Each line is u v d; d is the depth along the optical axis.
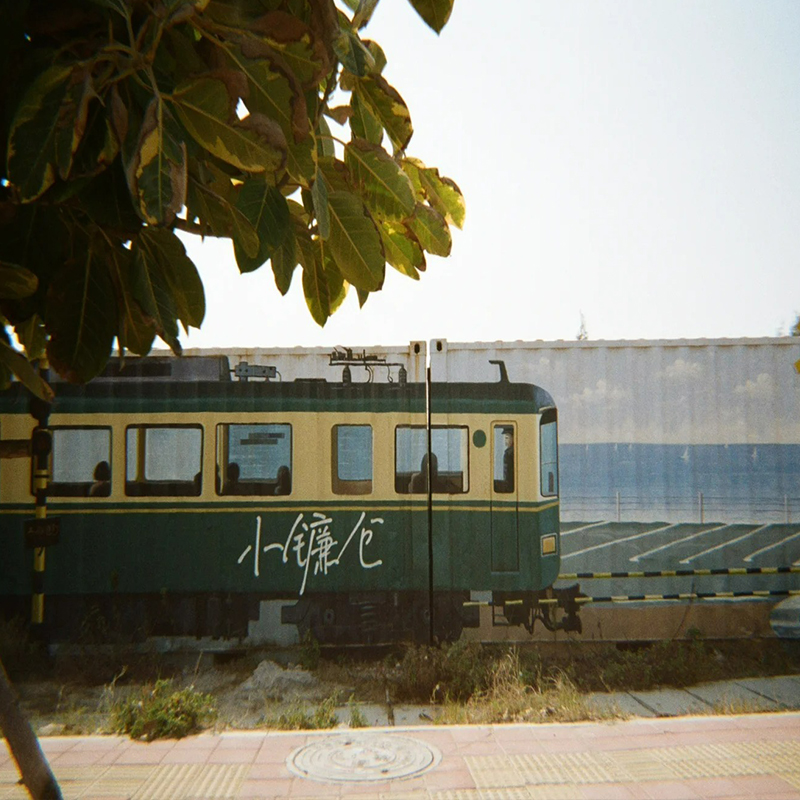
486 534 7.90
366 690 6.73
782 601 8.03
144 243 1.49
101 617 7.67
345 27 1.50
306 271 1.60
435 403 8.02
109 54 1.21
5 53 1.26
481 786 4.30
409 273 1.71
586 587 7.99
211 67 1.33
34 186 1.14
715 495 8.11
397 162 1.62
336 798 4.14
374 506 7.90
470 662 6.75
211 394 7.96
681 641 7.86
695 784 4.29
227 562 7.80
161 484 7.85
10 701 2.02
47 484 7.76
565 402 8.14
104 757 4.89
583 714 5.74
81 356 1.47
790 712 5.80
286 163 1.28
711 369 8.22
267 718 5.80
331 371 8.08
